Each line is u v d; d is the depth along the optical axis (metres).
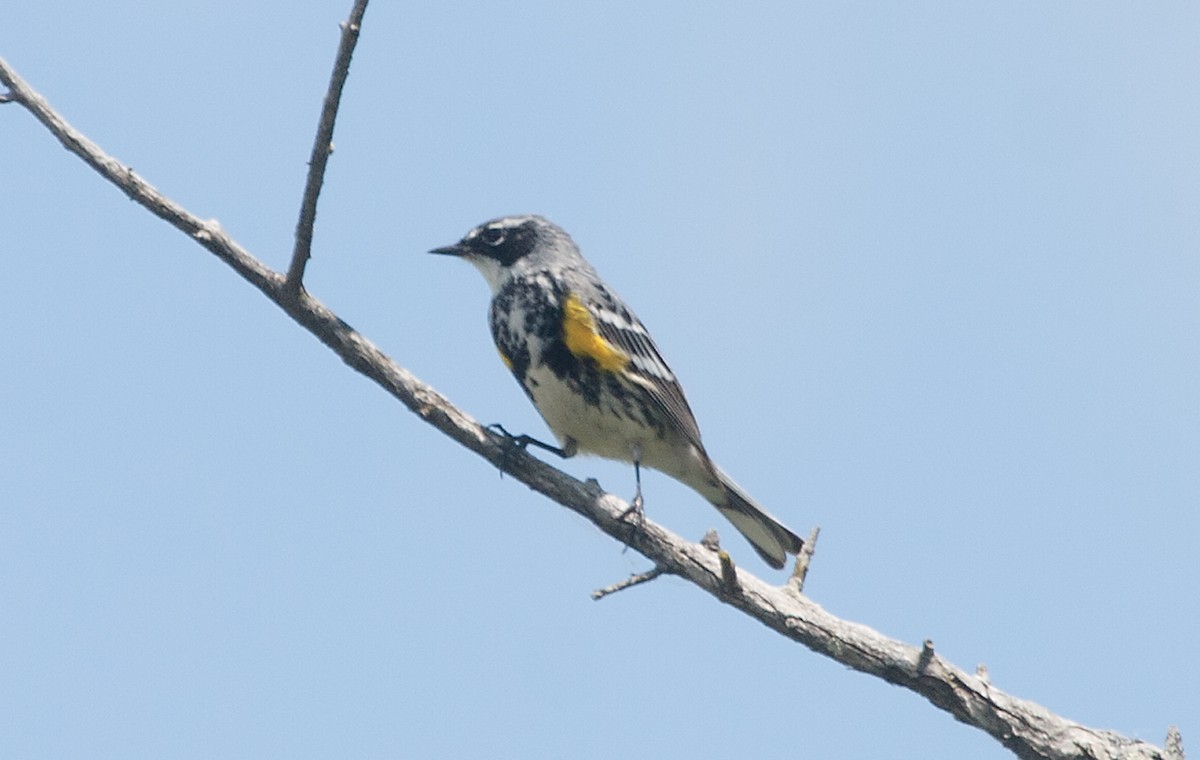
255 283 10.64
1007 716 10.66
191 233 10.41
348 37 9.25
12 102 9.99
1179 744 10.66
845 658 10.79
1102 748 10.66
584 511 11.49
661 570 10.94
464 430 11.48
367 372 11.12
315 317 10.85
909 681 10.76
